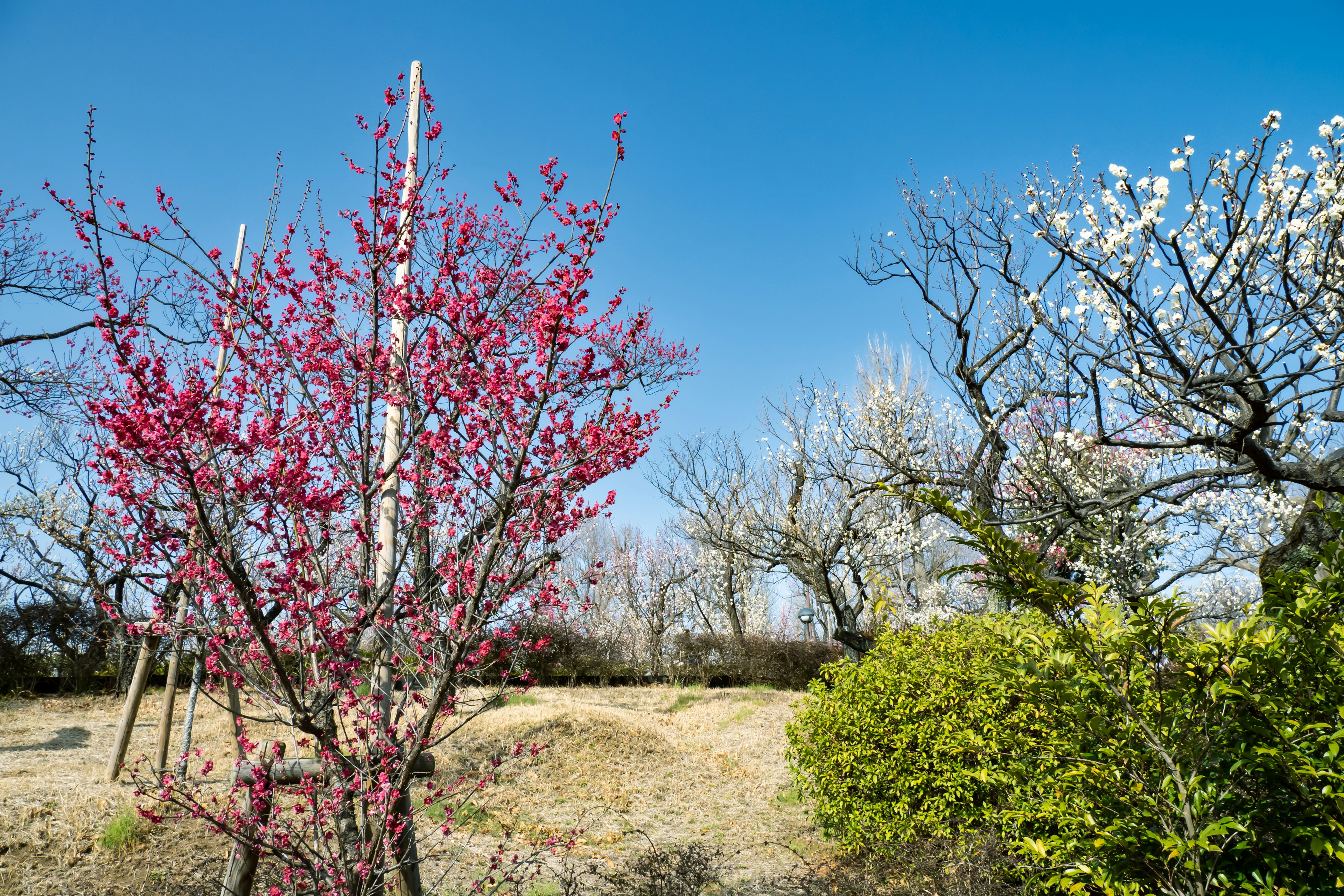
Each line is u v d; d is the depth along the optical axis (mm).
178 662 7465
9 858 5496
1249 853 3047
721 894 6258
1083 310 6363
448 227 4332
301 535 3775
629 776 9781
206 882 4859
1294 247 5785
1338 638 3018
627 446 3811
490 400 3793
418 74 4742
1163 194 5301
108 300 3148
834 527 16172
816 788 7391
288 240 4133
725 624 27422
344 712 3764
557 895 5797
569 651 19109
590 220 3768
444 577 3885
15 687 13523
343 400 4148
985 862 4949
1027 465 9344
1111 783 3307
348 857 3615
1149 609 3211
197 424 3338
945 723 5973
